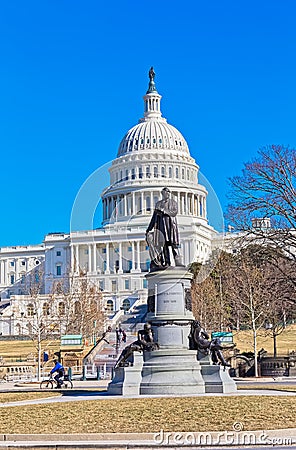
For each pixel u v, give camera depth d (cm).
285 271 5416
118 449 1706
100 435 1809
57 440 1809
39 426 1983
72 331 8988
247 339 8631
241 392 2750
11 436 1838
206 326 6581
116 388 2728
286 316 8006
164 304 2791
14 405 2548
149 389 2659
